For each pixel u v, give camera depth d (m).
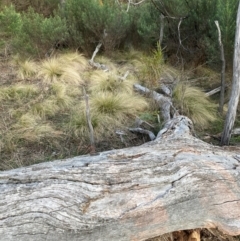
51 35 6.66
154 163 3.02
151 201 2.75
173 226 2.85
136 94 5.72
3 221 2.47
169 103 5.06
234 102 4.22
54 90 5.67
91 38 7.27
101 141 4.51
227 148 3.66
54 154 4.22
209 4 6.36
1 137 4.45
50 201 2.61
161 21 6.63
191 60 6.88
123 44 7.77
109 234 2.66
